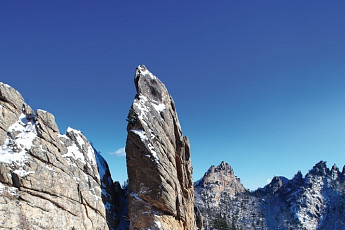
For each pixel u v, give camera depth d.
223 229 148.75
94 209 54.50
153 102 69.00
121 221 62.59
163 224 54.03
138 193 55.88
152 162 56.47
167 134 67.12
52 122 53.56
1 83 46.47
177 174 69.75
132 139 57.50
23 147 43.44
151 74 73.69
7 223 36.28
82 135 64.31
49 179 44.66
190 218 70.44
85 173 57.31
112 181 69.69
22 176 40.34
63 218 45.00
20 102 49.44
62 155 52.75
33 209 40.41
